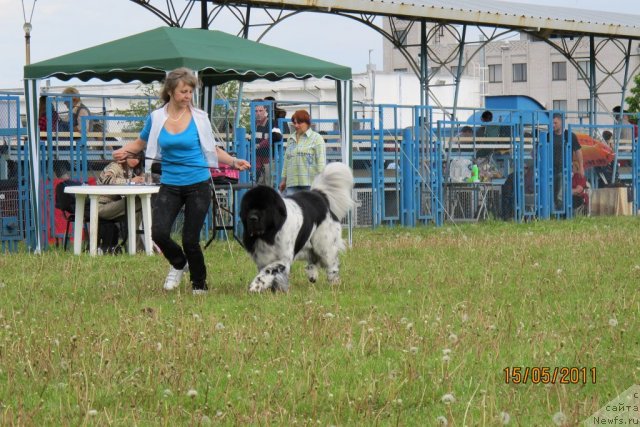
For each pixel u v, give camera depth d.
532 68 69.94
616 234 17.53
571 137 25.42
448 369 6.67
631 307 9.15
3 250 16.58
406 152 22.38
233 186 15.04
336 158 22.11
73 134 18.75
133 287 11.05
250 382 6.44
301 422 5.64
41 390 6.33
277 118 19.94
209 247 15.59
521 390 6.27
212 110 18.83
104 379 6.51
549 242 16.09
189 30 15.87
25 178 16.70
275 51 16.03
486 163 24.53
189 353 7.20
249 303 9.59
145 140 10.47
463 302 9.36
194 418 5.66
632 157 27.38
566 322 8.49
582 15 35.44
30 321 8.84
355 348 7.39
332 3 25.56
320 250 11.05
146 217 14.77
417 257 14.21
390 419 5.73
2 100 17.05
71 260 13.72
